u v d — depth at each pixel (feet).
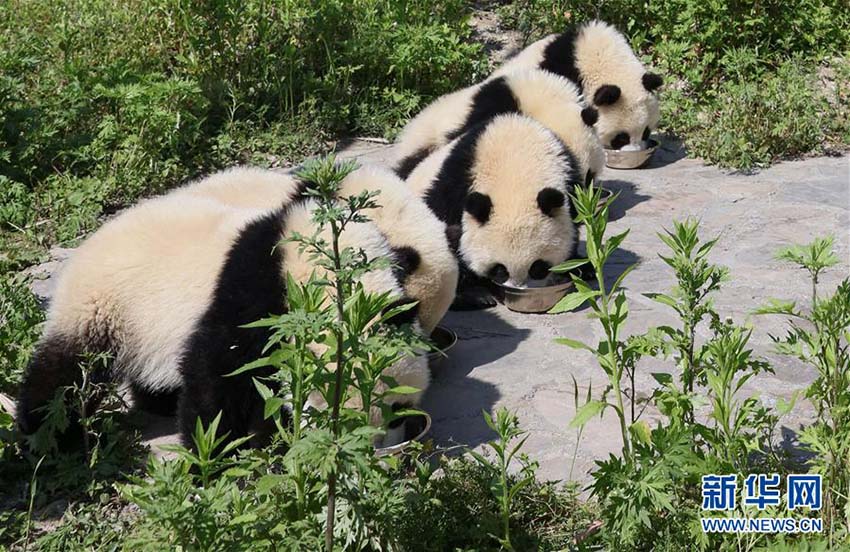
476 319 23.22
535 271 23.35
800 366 20.11
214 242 17.43
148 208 18.93
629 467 13.39
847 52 38.24
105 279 17.83
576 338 22.07
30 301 21.89
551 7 40.83
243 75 35.14
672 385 14.65
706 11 38.73
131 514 16.28
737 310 22.68
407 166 27.96
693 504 14.20
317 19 36.29
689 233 14.37
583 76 32.73
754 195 29.68
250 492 13.05
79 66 32.60
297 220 16.88
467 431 18.57
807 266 14.67
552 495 15.52
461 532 14.39
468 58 37.22
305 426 13.44
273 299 16.08
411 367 15.80
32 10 38.14
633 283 24.47
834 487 13.71
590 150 26.91
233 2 34.37
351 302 12.19
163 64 35.76
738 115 33.24
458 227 22.93
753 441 14.52
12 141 30.14
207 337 16.37
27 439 17.71
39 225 27.50
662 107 35.53
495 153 24.04
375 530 12.98
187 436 16.79
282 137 33.35
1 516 15.98
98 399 18.30
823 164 31.99
